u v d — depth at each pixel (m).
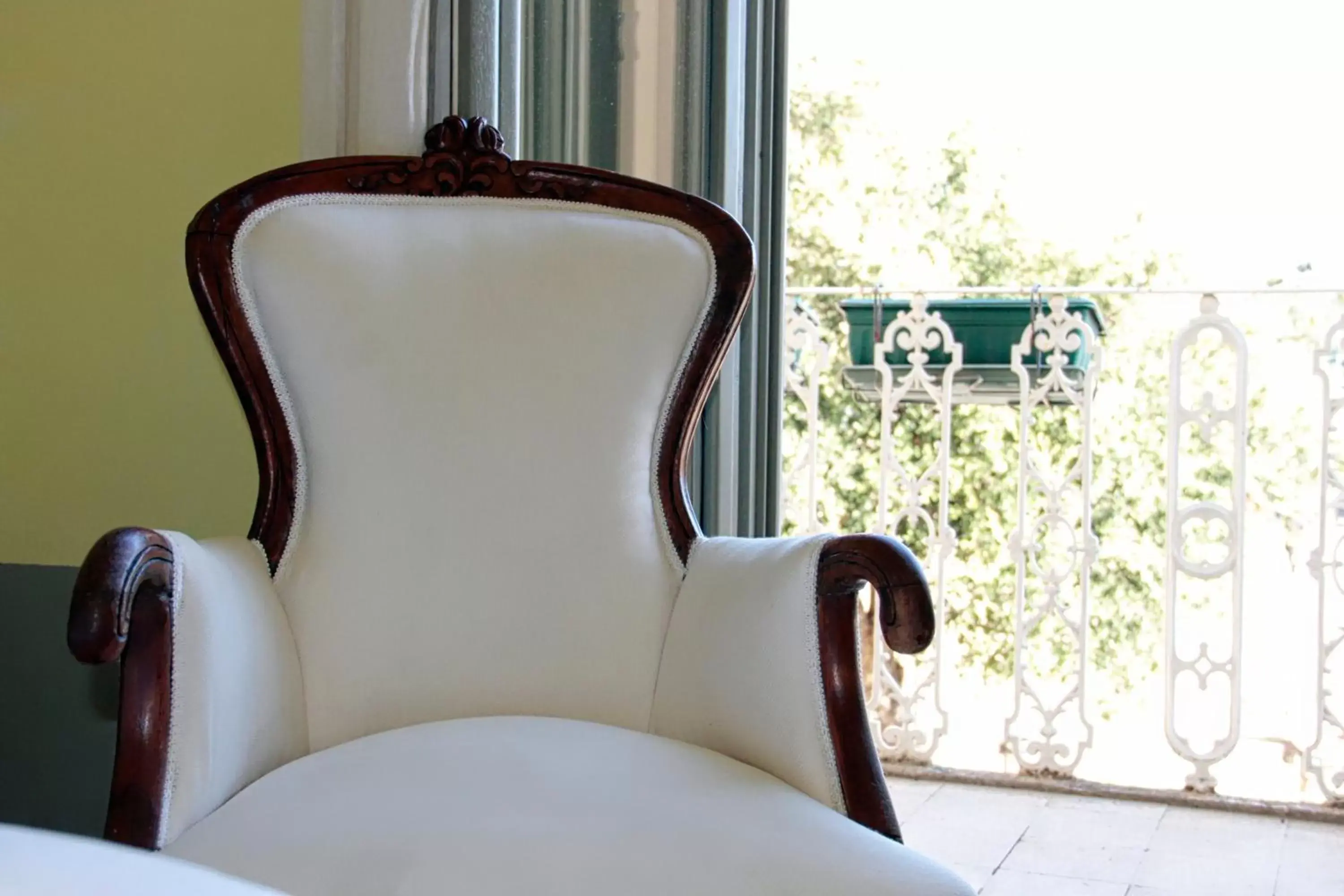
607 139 1.81
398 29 1.54
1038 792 2.54
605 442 1.22
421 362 1.21
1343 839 2.27
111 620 0.79
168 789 0.85
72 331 1.73
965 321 2.69
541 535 1.20
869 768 0.94
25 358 1.74
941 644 2.68
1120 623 3.68
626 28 1.81
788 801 0.89
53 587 1.72
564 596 1.19
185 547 0.94
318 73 1.60
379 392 1.20
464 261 1.24
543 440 1.21
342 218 1.22
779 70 1.94
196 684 0.89
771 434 1.92
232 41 1.69
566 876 0.77
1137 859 2.14
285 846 0.81
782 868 0.78
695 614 1.15
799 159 4.30
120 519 1.71
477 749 0.97
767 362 1.92
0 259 1.75
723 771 0.95
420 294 1.22
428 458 1.19
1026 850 2.18
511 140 1.66
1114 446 3.72
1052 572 2.60
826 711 0.95
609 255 1.25
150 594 0.87
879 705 2.72
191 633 0.90
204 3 1.70
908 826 2.31
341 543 1.17
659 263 1.25
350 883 0.77
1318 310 3.67
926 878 0.78
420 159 1.27
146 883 0.45
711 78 1.83
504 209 1.27
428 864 0.78
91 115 1.73
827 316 4.18
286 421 1.18
